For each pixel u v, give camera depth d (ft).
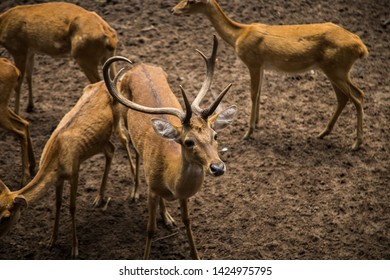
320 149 59.11
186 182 42.22
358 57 57.00
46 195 55.16
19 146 60.75
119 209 53.47
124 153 59.72
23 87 68.44
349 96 57.52
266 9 77.71
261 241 49.75
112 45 59.57
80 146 48.26
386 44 75.00
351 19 78.33
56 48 61.26
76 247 48.52
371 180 55.47
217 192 54.60
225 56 72.38
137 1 79.30
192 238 46.57
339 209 52.49
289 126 62.39
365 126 62.23
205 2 61.46
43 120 63.57
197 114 41.50
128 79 51.52
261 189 54.70
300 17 77.51
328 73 57.77
